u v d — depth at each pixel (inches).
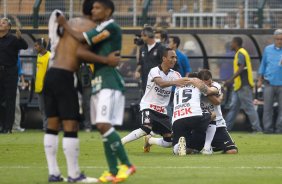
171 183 997.2
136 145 1685.5
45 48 2038.6
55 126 1013.8
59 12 995.9
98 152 1488.7
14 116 2074.3
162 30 1877.5
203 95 1477.6
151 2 2492.6
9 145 1651.1
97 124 988.6
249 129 2304.4
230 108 2153.1
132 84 2262.6
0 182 1013.2
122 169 991.6
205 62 2308.1
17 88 2110.0
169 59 1449.3
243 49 2118.6
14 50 2043.6
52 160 1013.8
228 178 1056.8
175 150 1429.6
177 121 1425.9
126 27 2421.3
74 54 995.9
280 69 2126.0
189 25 2596.0
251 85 2123.5
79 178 1004.6
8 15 2460.6
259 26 2436.0
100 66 1000.2
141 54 1747.0
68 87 993.5
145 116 1470.2
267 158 1363.2
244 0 2551.7
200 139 1460.4
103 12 1002.7
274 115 2258.9
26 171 1144.8
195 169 1171.3
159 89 1462.8
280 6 2496.3
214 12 2568.9
